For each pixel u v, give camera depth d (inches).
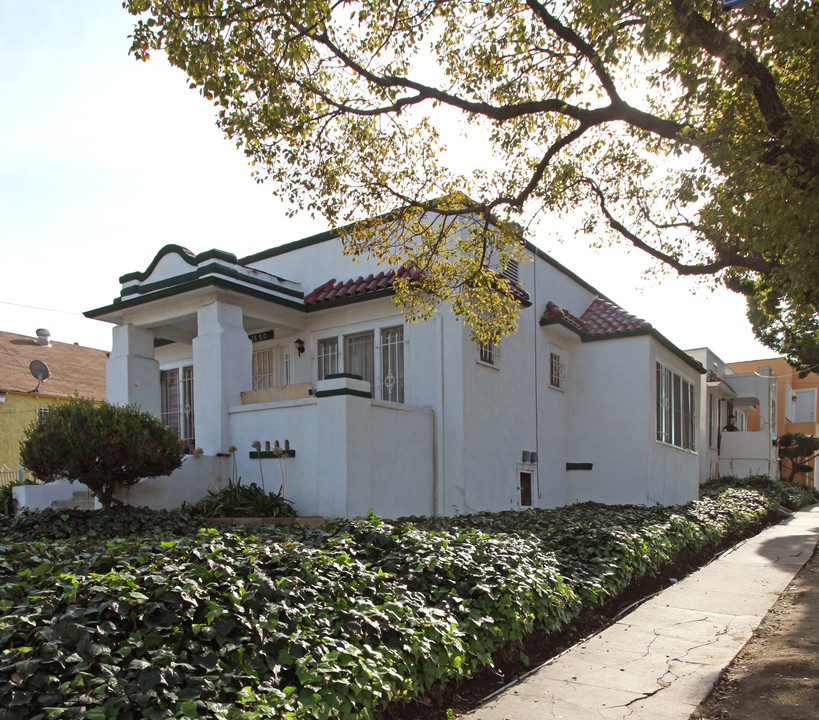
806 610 303.6
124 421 351.6
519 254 422.0
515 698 194.9
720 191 293.9
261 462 416.8
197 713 127.5
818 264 221.3
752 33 225.3
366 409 387.2
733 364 1515.7
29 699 119.0
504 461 494.3
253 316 476.1
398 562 233.1
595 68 285.7
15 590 167.6
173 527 337.4
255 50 286.2
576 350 621.9
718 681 211.3
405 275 449.4
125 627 148.9
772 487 981.8
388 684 161.2
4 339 972.6
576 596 266.8
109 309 487.8
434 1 310.5
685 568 412.5
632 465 581.3
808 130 222.7
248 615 163.2
